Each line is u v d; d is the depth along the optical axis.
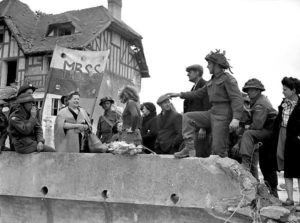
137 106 6.38
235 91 5.45
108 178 5.90
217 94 5.62
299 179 5.32
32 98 6.44
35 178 6.43
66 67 9.25
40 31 27.88
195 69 6.75
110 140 8.09
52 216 6.30
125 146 5.75
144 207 5.63
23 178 6.52
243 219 5.06
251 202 5.00
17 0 29.59
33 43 26.69
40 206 6.39
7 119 6.99
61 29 27.23
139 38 29.34
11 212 6.64
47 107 20.09
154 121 7.52
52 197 6.24
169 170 5.54
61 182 6.22
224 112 5.62
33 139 6.66
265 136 5.79
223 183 5.20
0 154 6.76
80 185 6.07
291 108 5.54
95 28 26.39
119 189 5.81
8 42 27.41
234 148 6.22
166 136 6.75
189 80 6.86
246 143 5.70
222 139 5.61
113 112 8.41
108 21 26.78
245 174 5.16
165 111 6.80
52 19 26.95
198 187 5.34
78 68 9.24
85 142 6.73
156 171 5.61
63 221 6.21
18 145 6.50
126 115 6.39
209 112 5.85
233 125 5.37
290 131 5.26
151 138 7.52
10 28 26.86
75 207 6.12
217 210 5.16
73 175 6.14
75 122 6.75
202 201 5.28
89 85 9.14
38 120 6.75
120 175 5.83
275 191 5.96
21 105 6.46
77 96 6.82
